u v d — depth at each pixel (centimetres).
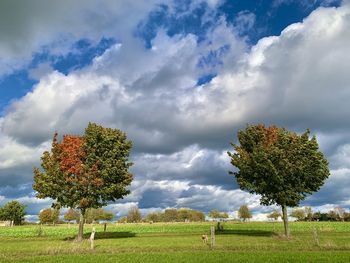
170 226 9669
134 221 16500
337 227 8981
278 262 2484
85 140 5397
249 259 2662
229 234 6188
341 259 2575
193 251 3388
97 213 15462
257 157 5253
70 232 8231
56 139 5588
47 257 3033
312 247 3503
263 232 6819
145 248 3669
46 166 5466
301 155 5203
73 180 5234
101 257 2977
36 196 5375
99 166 5409
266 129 5816
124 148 5600
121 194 5575
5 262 2728
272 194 5147
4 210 14112
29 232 8225
